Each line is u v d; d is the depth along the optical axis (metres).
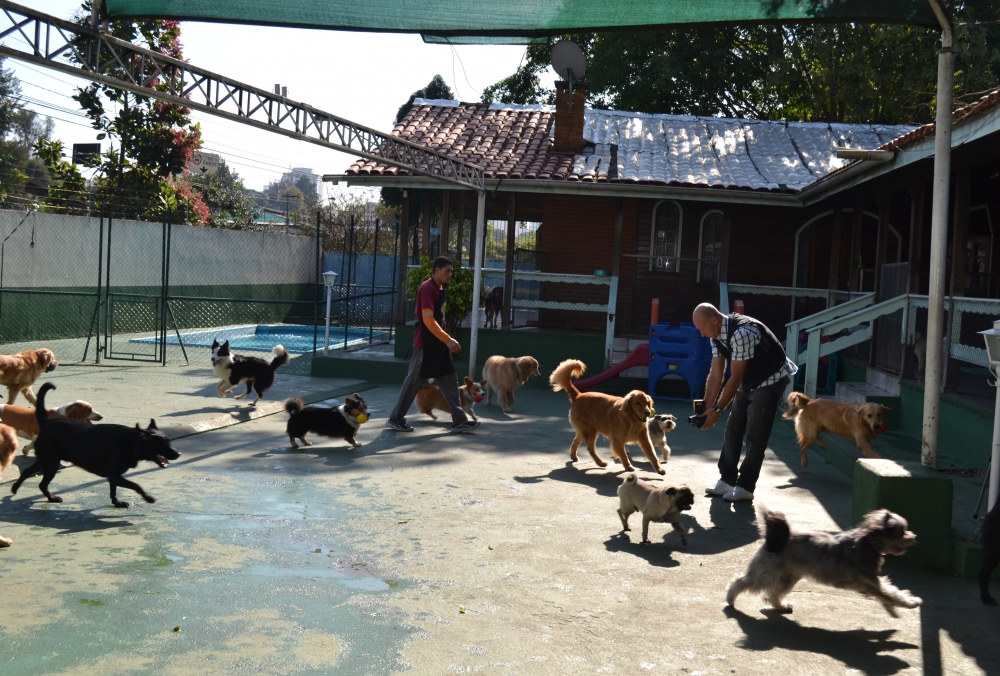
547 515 6.21
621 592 4.65
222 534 5.48
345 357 14.58
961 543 5.14
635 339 15.90
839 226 15.70
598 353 14.57
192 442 8.57
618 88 28.67
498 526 5.88
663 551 5.42
